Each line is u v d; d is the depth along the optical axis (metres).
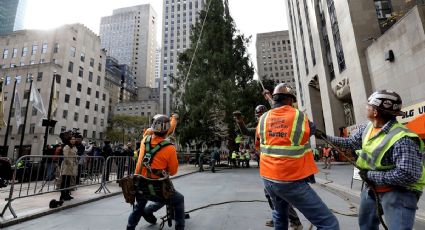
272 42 124.75
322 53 33.38
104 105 61.62
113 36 164.00
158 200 3.68
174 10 122.56
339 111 31.30
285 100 2.71
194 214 5.37
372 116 2.37
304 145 2.45
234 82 25.19
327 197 7.43
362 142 2.49
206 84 23.94
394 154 2.09
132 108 99.81
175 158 3.61
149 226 4.54
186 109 24.69
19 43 54.22
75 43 53.41
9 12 112.56
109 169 9.80
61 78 48.84
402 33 17.84
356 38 23.77
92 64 58.16
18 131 44.62
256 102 23.98
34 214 5.16
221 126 26.08
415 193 2.11
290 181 2.35
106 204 6.66
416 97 16.53
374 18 24.08
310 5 37.38
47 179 7.47
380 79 20.58
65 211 5.82
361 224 2.52
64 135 7.14
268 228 4.34
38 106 20.30
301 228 4.03
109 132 59.16
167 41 120.06
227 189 9.43
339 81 28.81
